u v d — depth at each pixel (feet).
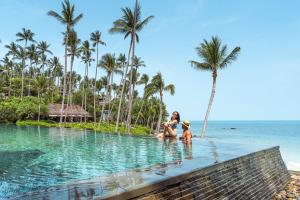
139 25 108.68
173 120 52.19
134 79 180.14
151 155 34.12
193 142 45.57
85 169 27.32
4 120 152.66
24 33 228.84
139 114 219.41
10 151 40.93
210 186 21.54
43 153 38.83
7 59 273.33
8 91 241.35
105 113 232.53
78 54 164.35
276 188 34.47
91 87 253.65
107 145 48.08
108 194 14.47
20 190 20.35
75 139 60.29
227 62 88.07
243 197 26.03
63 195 14.37
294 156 81.61
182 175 19.06
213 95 88.07
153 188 16.49
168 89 161.38
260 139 148.97
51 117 184.34
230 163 25.76
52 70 286.46
